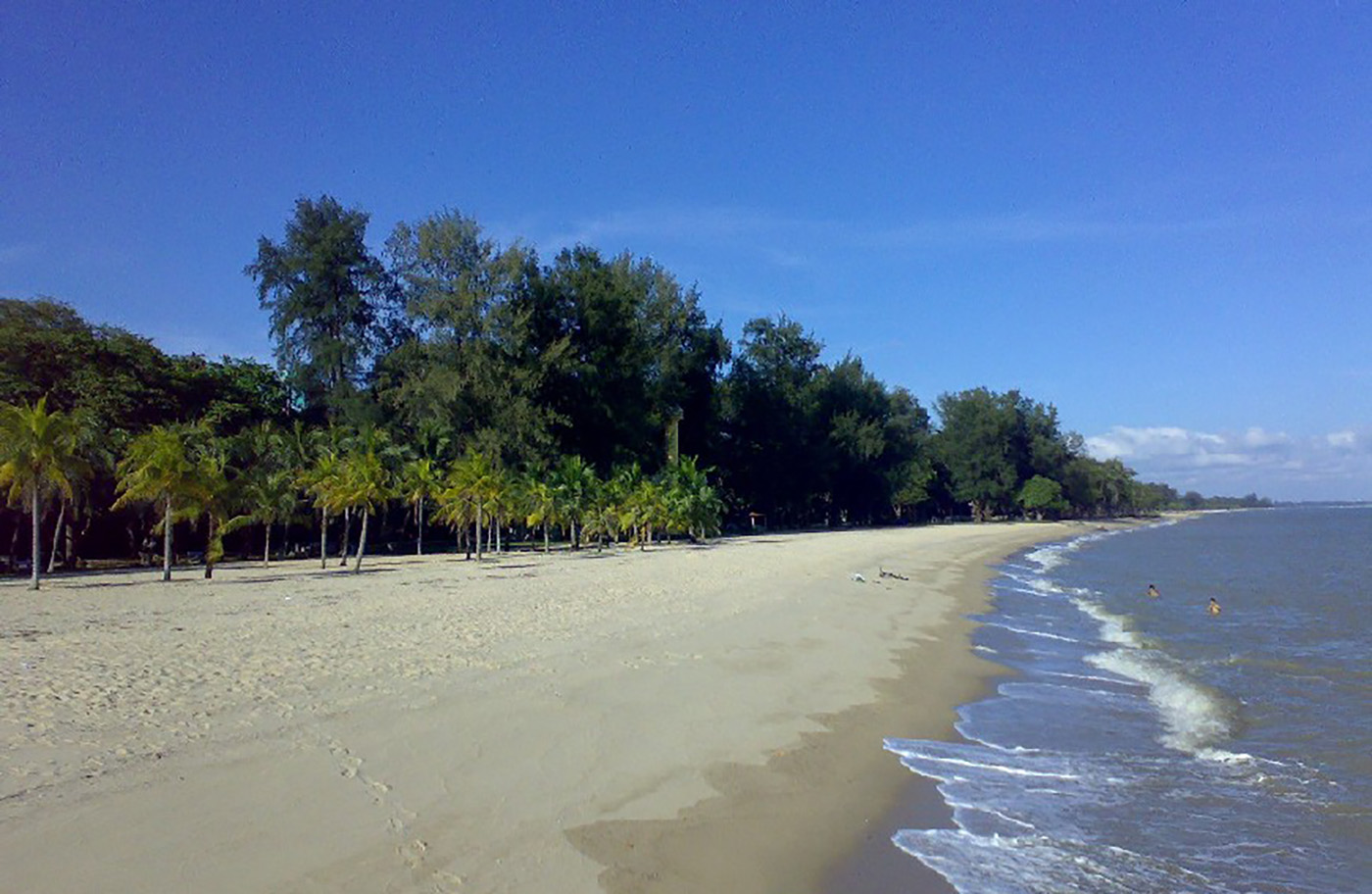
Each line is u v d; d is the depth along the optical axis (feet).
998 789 36.17
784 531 339.57
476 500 178.19
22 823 26.30
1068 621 92.07
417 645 58.80
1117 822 32.63
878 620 84.53
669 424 268.41
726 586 105.81
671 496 216.33
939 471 453.58
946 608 99.81
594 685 47.83
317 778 31.30
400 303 235.81
